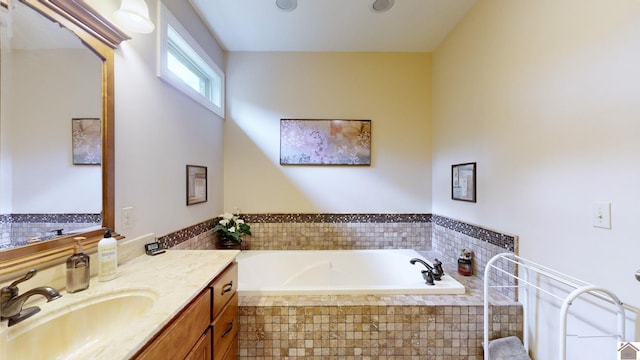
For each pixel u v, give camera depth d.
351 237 2.72
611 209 1.08
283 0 1.94
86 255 1.00
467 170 2.11
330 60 2.72
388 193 2.74
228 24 2.24
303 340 1.59
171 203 1.75
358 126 2.72
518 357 1.46
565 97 1.28
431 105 2.74
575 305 1.24
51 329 0.82
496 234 1.78
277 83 2.71
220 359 1.28
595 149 1.14
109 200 1.20
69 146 1.03
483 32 1.91
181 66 2.11
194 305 1.02
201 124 2.20
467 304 1.61
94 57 1.14
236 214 2.69
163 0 1.62
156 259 1.36
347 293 1.72
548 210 1.38
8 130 0.84
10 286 0.75
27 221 0.89
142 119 1.45
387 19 2.18
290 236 2.71
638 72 0.99
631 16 1.00
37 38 0.92
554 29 1.33
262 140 2.72
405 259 2.41
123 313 0.98
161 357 0.79
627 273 1.02
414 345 1.60
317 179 2.72
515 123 1.61
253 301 1.64
